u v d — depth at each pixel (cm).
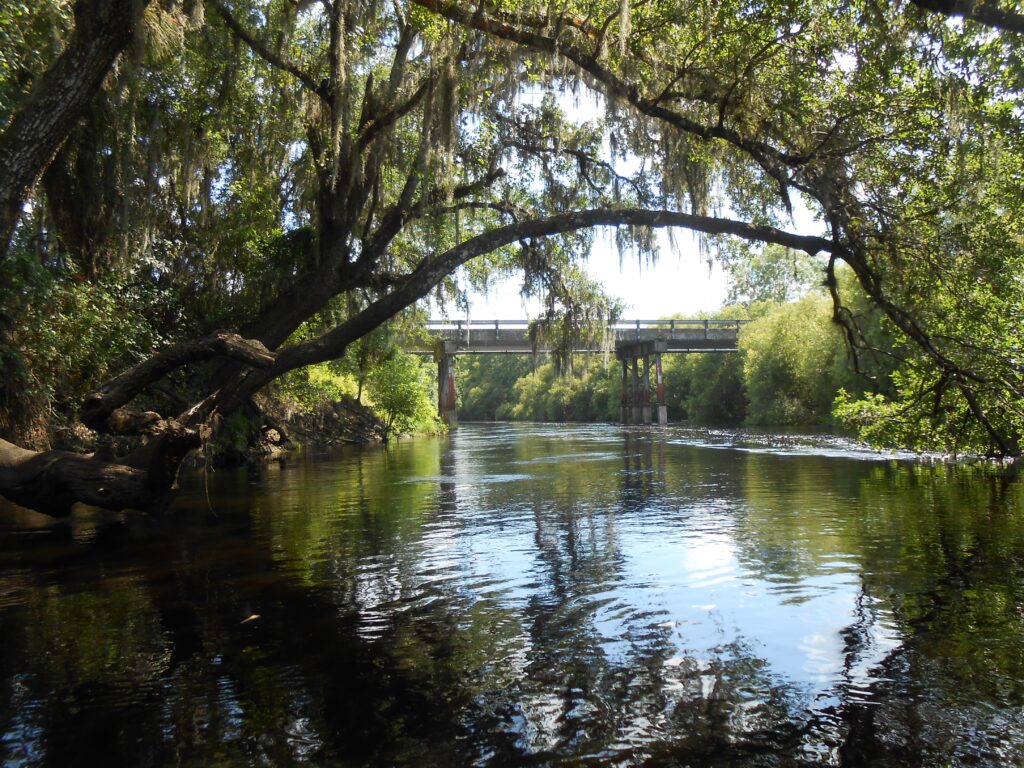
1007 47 753
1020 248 899
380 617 454
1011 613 420
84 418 713
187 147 1204
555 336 1494
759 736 286
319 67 1194
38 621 460
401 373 3494
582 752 277
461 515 888
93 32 653
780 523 743
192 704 328
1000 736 281
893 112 922
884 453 1627
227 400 882
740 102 955
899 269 952
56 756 282
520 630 422
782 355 3825
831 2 841
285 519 878
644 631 413
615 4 939
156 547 705
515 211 1455
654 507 908
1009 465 1174
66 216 1151
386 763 271
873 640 385
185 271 1448
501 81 1081
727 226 1007
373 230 1439
